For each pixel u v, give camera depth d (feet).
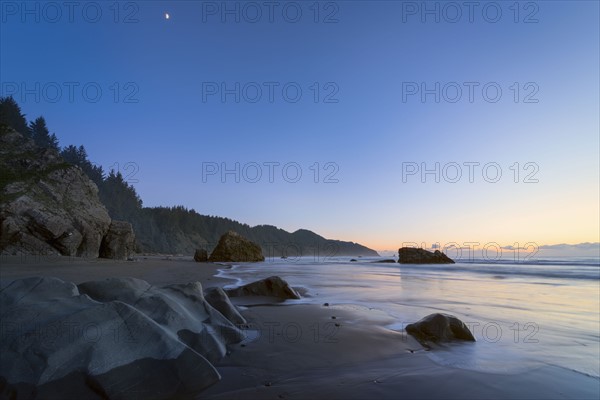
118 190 445.37
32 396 10.17
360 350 16.48
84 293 15.70
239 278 55.52
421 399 11.19
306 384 12.32
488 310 28.66
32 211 86.02
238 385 12.21
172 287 18.71
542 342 18.70
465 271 90.02
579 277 69.41
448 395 11.53
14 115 254.27
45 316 12.61
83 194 111.65
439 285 50.24
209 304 20.08
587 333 20.84
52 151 116.57
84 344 11.60
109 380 11.00
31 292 14.19
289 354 15.65
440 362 15.02
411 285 49.93
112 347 11.84
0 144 108.06
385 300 34.01
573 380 13.05
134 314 13.25
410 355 15.96
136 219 414.62
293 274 71.56
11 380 10.38
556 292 42.47
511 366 14.64
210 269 82.28
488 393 11.74
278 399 11.06
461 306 30.66
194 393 11.56
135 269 64.64
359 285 49.39
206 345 14.94
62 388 10.51
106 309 13.08
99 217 110.52
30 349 11.14
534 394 11.73
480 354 16.34
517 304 32.17
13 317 12.34
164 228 489.67
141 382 11.32
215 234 627.87
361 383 12.46
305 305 29.48
